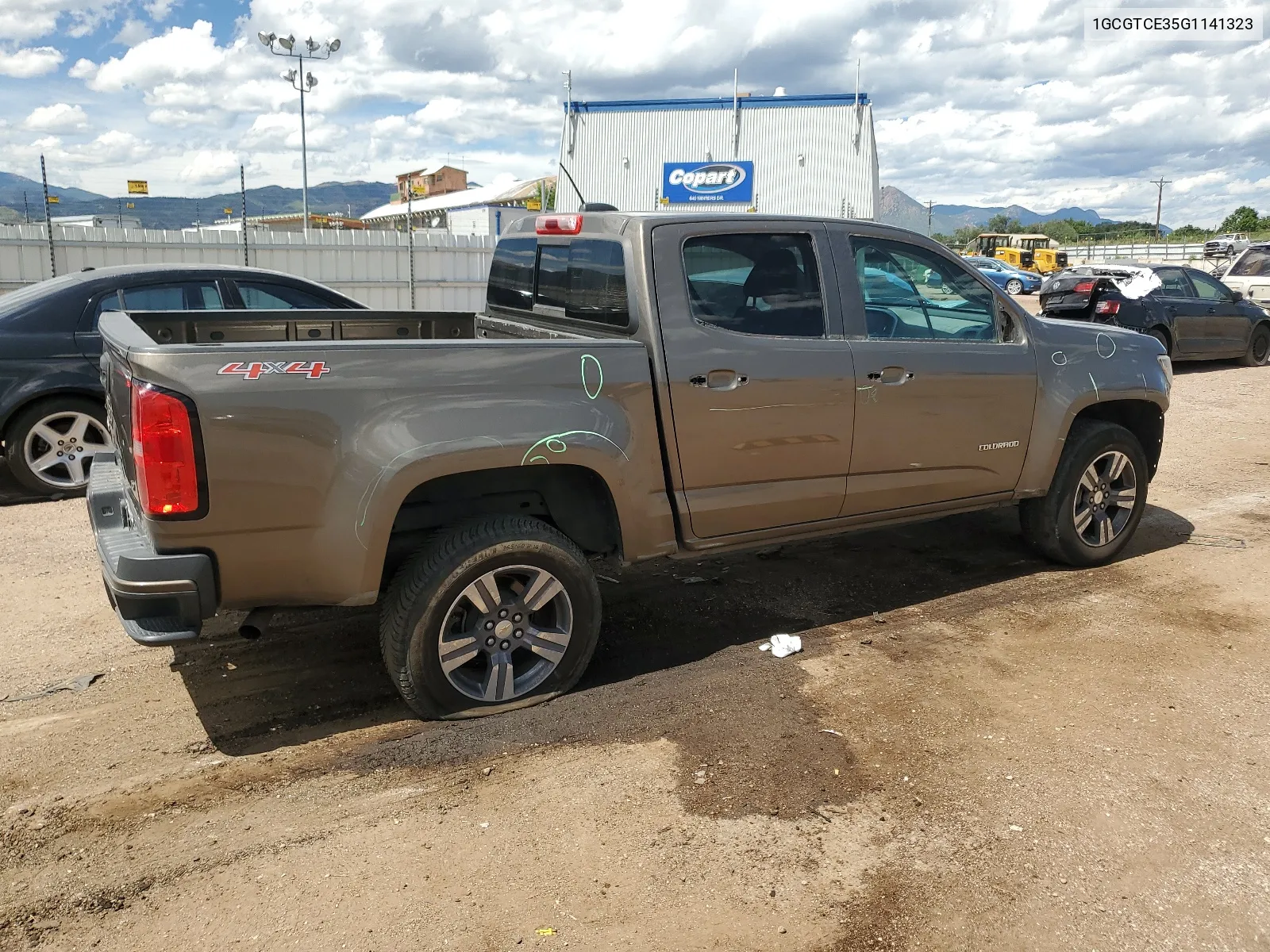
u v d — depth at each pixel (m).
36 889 2.58
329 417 3.06
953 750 3.32
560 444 3.39
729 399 3.80
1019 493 4.87
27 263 12.52
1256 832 2.85
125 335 3.27
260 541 3.05
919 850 2.77
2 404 6.32
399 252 15.45
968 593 4.93
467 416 3.25
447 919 2.47
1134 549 5.65
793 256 4.04
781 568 5.31
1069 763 3.23
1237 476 7.55
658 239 3.70
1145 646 4.23
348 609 4.62
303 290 7.45
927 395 4.34
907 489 4.43
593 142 46.25
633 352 3.58
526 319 4.66
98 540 3.28
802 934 2.42
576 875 2.65
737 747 3.34
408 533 3.53
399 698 3.73
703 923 2.46
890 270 4.34
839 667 4.02
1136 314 13.41
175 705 3.67
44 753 3.30
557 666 3.65
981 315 4.66
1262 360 14.93
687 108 45.38
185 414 2.88
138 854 2.74
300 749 3.34
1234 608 4.69
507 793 3.05
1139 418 5.55
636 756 3.28
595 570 5.23
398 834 2.84
